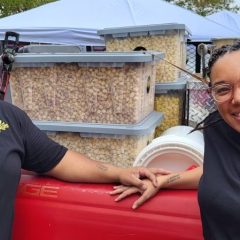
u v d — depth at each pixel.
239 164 1.28
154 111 2.61
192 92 2.68
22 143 1.64
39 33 7.23
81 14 7.80
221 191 1.25
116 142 2.12
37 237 1.62
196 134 2.01
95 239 1.55
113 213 1.53
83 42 7.23
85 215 1.56
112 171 1.62
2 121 1.61
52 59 2.12
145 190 1.49
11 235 1.56
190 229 1.44
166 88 2.65
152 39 2.77
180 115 2.71
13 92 2.30
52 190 1.62
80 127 2.12
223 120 1.35
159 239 1.48
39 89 2.23
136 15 7.85
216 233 1.27
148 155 1.79
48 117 2.26
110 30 2.83
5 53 2.17
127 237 1.51
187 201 1.47
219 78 1.26
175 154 1.78
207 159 1.35
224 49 1.27
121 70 2.07
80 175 1.65
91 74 2.12
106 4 8.08
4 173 1.52
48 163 1.68
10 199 1.54
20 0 17.50
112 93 2.12
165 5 8.52
